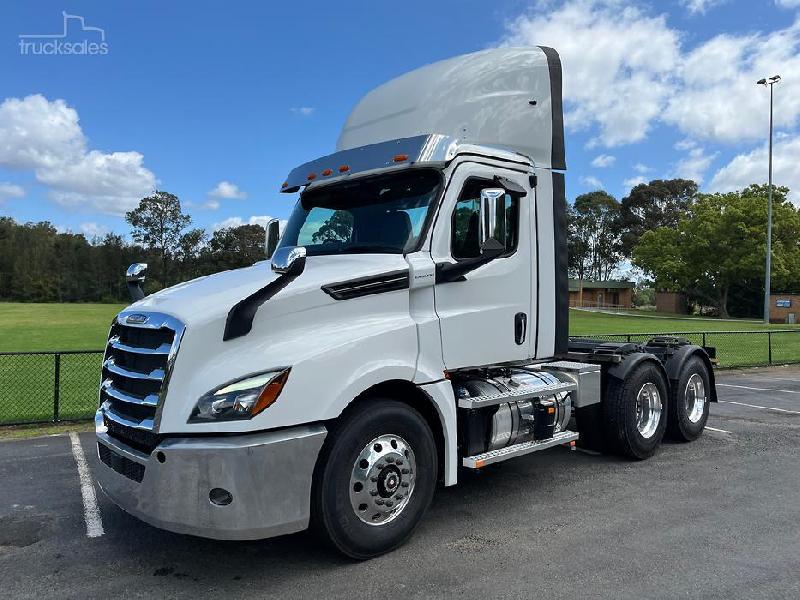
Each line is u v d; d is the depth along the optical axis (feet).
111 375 13.75
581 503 17.47
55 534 15.15
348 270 14.01
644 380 22.11
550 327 18.33
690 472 20.70
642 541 14.61
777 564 13.32
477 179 16.25
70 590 12.23
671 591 12.07
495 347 16.60
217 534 11.53
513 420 17.03
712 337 80.89
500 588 12.22
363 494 13.21
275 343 12.53
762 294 204.23
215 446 11.49
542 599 11.76
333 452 12.77
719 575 12.78
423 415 15.34
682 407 24.45
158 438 12.00
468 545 14.39
